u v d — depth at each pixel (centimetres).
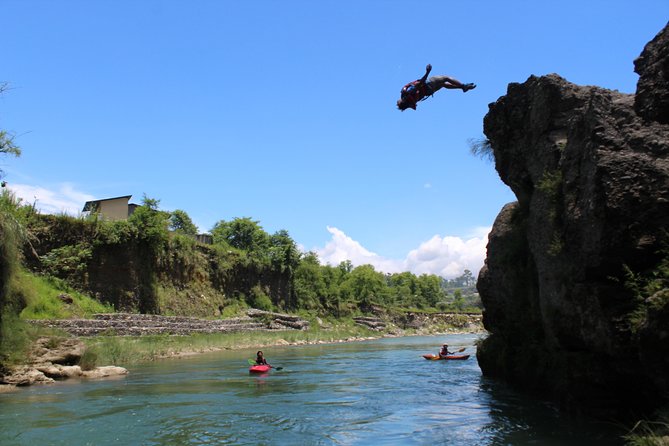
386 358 3091
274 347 4131
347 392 1656
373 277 9506
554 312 1094
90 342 2680
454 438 1011
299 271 7212
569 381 1170
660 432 831
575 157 1006
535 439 983
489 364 1978
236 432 1078
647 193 823
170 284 4550
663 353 751
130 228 3975
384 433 1065
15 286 1977
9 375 1686
